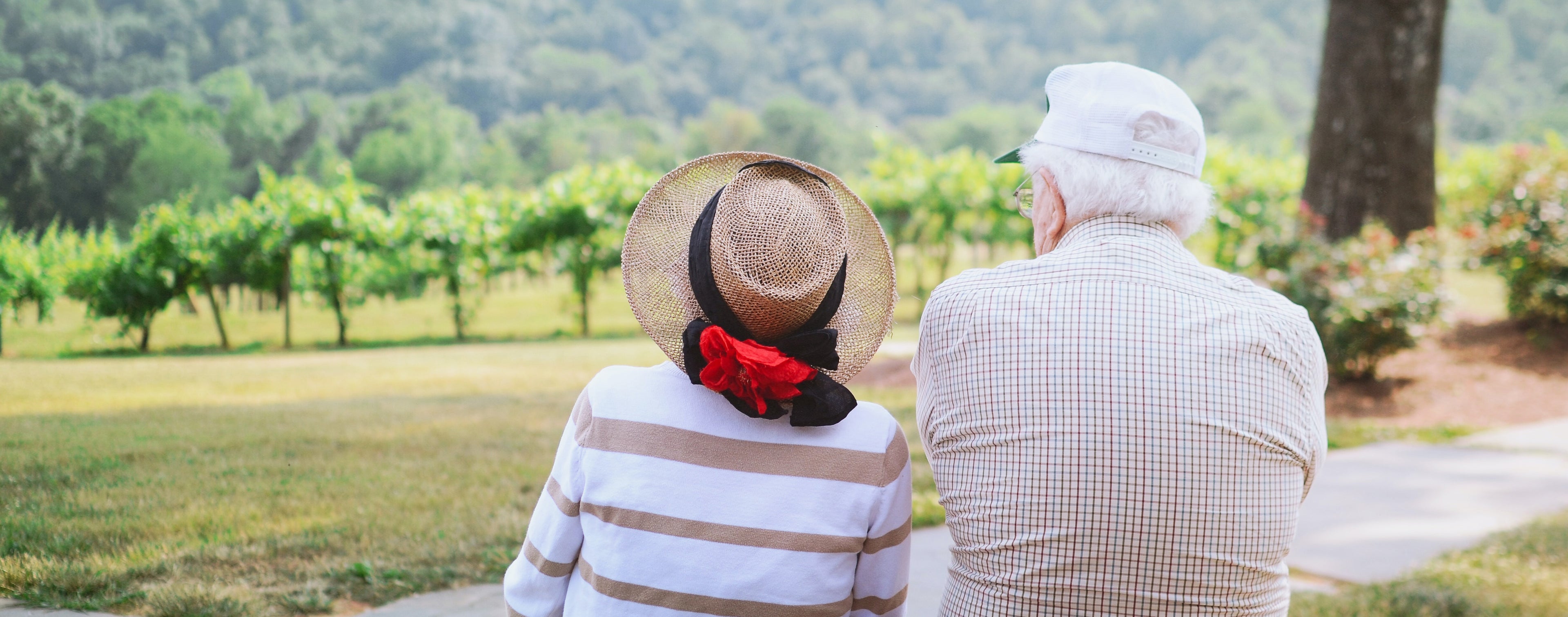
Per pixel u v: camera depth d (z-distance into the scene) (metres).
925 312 1.48
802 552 1.37
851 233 1.57
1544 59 115.19
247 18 58.62
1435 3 9.25
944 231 18.80
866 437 1.43
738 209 1.33
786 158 1.42
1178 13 145.50
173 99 21.64
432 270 15.80
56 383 7.15
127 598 2.91
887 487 1.44
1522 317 9.27
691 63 149.25
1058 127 1.46
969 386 1.37
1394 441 6.23
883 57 158.12
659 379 1.42
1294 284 7.99
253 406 6.60
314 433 5.56
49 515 3.59
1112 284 1.34
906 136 121.44
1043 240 1.54
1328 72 9.55
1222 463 1.27
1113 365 1.28
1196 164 1.44
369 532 3.68
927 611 3.11
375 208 14.54
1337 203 9.44
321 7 85.94
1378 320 7.70
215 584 3.06
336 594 3.07
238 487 4.22
